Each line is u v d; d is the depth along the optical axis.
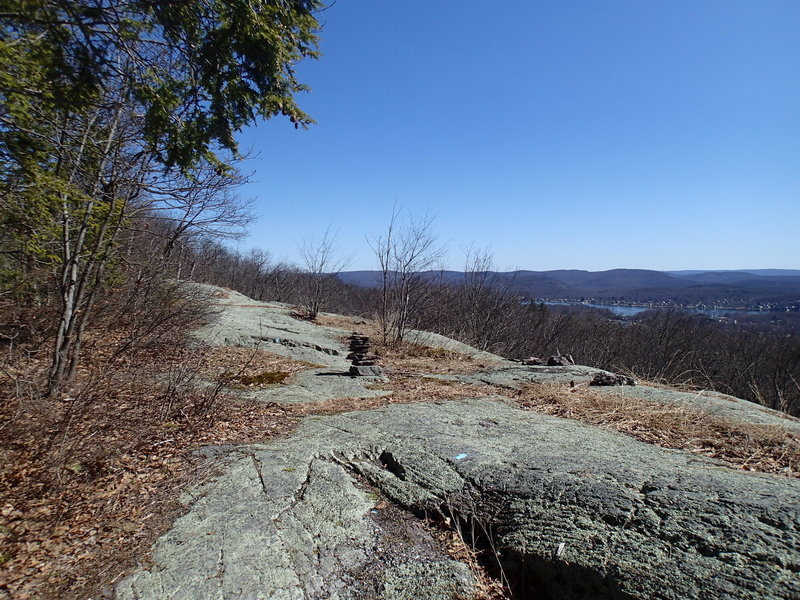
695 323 31.11
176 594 2.25
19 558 2.51
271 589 2.31
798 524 2.30
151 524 2.87
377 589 2.37
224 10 2.93
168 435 4.29
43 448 3.80
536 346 26.33
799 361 23.84
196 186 5.75
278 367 7.96
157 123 3.34
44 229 4.92
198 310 8.98
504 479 3.21
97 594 2.25
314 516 2.98
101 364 6.46
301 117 3.60
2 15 2.45
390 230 12.29
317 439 4.21
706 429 4.14
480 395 6.01
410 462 3.66
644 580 2.10
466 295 20.17
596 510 2.68
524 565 2.48
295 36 3.30
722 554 2.15
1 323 5.52
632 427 4.34
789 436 3.86
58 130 4.62
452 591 2.37
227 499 3.16
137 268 7.48
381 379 7.11
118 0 2.64
